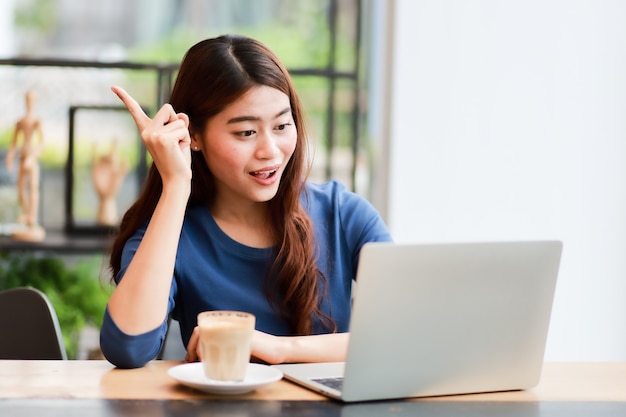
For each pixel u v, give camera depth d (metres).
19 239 4.12
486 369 1.77
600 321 4.45
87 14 7.78
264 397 1.69
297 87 4.80
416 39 4.36
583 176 4.43
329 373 1.86
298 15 7.02
